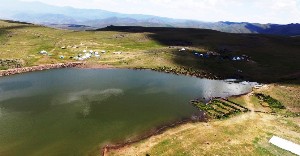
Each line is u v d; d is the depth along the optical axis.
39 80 95.88
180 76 109.44
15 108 68.44
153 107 72.69
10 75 101.94
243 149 50.09
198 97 83.44
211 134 56.06
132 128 59.25
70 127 58.56
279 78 106.12
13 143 51.06
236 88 95.06
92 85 91.50
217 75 112.00
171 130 57.94
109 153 48.50
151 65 122.56
